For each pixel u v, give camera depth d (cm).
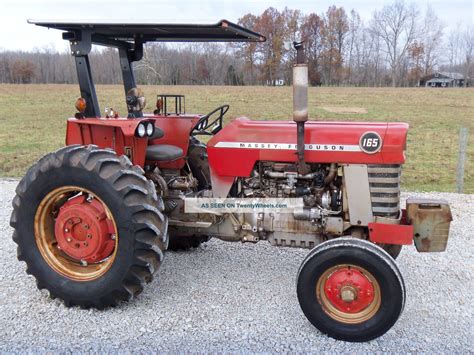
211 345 318
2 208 656
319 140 367
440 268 457
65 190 362
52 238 386
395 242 356
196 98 2397
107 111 389
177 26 355
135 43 447
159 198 369
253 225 397
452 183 887
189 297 390
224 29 373
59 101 2541
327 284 332
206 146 423
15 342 319
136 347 314
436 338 328
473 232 567
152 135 396
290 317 359
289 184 380
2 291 399
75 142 404
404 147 354
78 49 379
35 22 354
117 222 347
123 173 347
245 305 378
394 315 317
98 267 376
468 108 2261
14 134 1445
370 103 2459
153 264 357
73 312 364
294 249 505
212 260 472
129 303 379
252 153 384
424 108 2259
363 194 364
